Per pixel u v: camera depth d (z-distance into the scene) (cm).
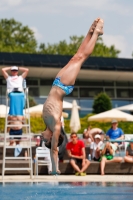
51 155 862
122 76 3928
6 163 1697
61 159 1769
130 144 1770
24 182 1266
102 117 3002
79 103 3897
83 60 888
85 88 3931
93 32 902
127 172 1752
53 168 866
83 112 3891
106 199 787
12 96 1725
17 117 1734
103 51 8112
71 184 1168
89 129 2402
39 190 997
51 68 3662
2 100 3709
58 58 3928
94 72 3803
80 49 896
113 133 2030
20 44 8544
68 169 1714
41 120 2911
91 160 1870
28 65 3606
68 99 3878
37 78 3841
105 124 3058
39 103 3816
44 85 3853
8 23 8525
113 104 3978
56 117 848
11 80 1730
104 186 1091
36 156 1655
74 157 1706
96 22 903
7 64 3559
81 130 2989
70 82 869
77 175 1670
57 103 859
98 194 889
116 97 3991
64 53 8081
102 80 3978
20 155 1928
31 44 8375
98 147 1773
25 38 8544
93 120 3034
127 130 2917
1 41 8225
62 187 1072
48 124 857
